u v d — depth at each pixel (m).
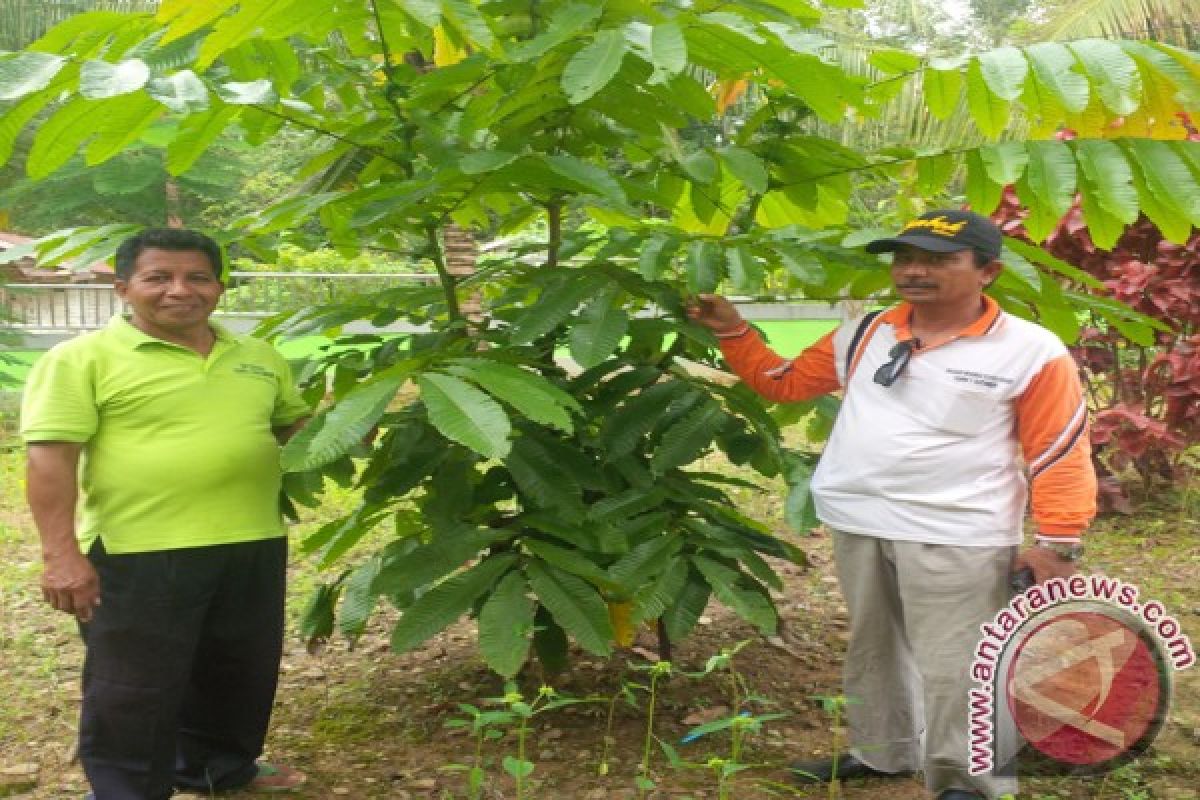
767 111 3.62
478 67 3.16
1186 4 9.42
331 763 3.51
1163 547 5.84
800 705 3.92
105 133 2.79
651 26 2.79
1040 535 2.74
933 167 3.56
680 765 2.88
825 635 4.68
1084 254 6.40
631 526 3.38
